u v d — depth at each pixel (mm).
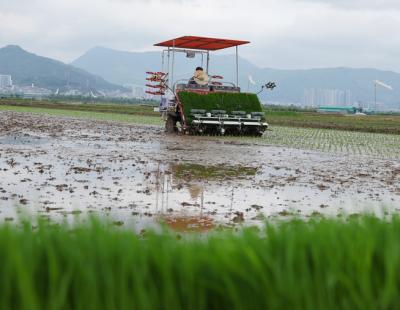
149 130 29984
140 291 2291
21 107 69500
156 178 11367
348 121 52031
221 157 16312
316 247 2561
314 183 11469
